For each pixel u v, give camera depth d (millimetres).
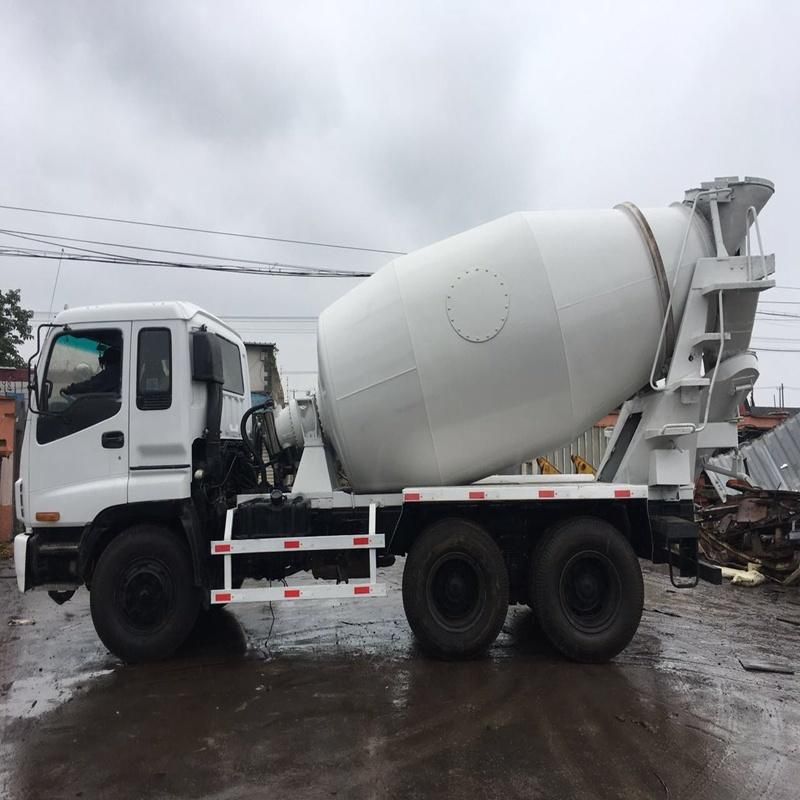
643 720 4336
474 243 5891
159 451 5559
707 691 4863
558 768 3705
